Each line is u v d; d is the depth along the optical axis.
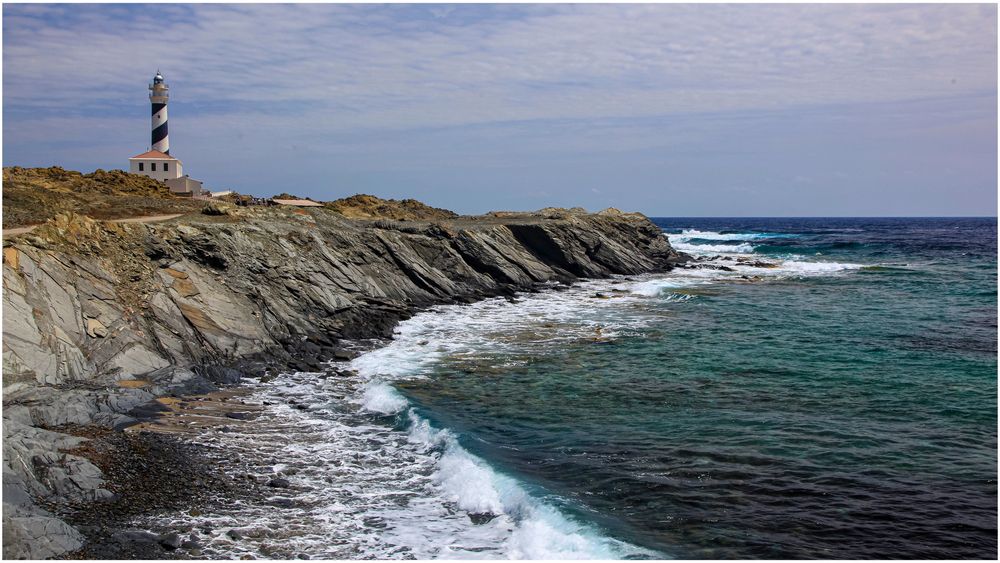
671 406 19.48
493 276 45.34
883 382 21.67
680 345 27.81
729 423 17.84
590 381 22.31
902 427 17.39
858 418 18.12
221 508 12.61
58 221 23.67
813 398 20.05
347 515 12.62
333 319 30.05
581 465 15.05
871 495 13.47
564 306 38.69
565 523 12.09
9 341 17.88
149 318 22.95
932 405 19.22
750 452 15.73
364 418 18.55
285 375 23.03
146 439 15.73
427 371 23.80
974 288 44.94
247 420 18.00
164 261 25.97
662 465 15.03
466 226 49.38
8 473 11.87
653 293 43.47
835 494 13.52
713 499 13.32
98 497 12.38
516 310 37.22
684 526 12.21
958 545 11.58
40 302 19.98
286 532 11.83
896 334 29.69
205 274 26.92
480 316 35.22
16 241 21.58
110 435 15.68
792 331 30.62
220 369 22.38
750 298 41.31
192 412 18.28
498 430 17.50
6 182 37.69
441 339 29.34
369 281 35.53
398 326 31.95
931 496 13.42
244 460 15.05
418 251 42.41
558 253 51.94
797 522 12.39
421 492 13.77
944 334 29.61
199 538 11.33
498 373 23.47
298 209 44.00
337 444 16.41
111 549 10.63
